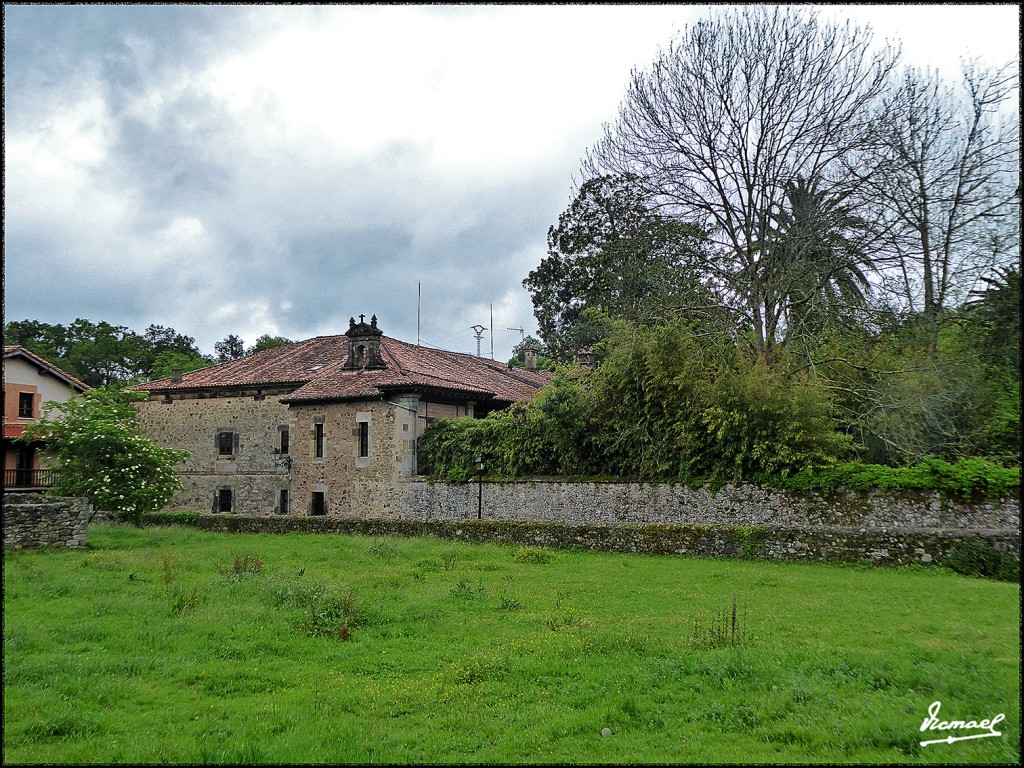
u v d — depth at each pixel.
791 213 22.95
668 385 21.59
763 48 23.09
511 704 7.30
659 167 25.42
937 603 11.23
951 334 20.98
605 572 15.52
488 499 24.80
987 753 5.46
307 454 29.45
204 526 25.81
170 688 7.78
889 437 19.86
